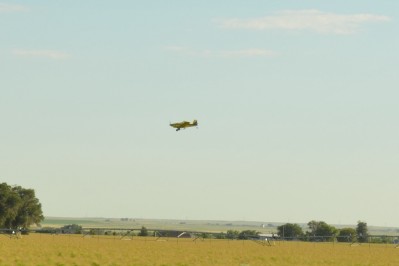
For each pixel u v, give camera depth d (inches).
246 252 5295.3
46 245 5452.8
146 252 4896.7
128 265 3587.6
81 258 3993.6
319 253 5428.2
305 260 4436.5
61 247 5206.7
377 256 5113.2
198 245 6402.6
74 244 5812.0
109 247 5492.1
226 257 4534.9
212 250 5502.0
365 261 4446.4
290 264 4023.1
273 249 5935.0
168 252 4997.5
